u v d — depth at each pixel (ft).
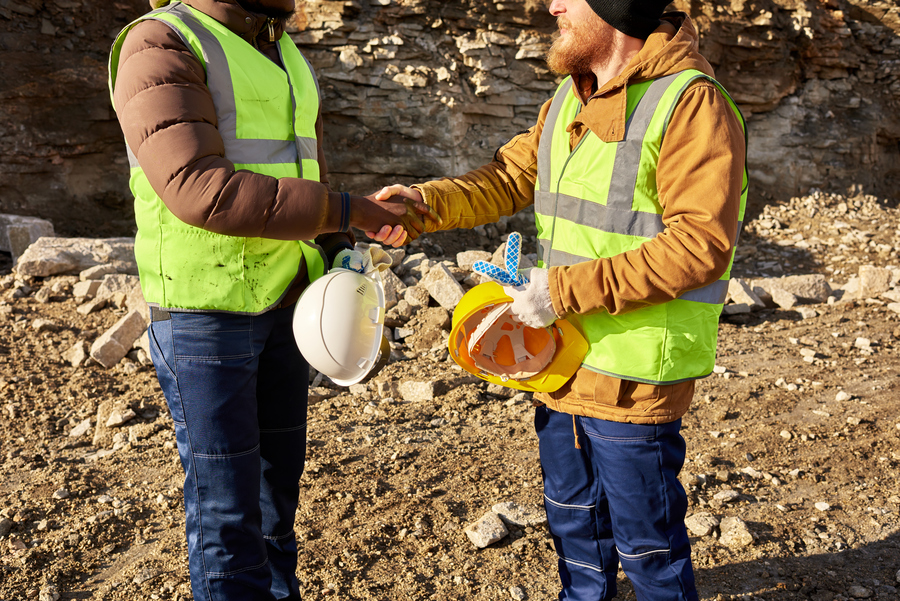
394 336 17.93
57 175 31.86
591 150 5.99
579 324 6.21
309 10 33.24
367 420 13.66
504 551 9.33
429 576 8.83
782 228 39.37
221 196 5.08
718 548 9.43
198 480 6.01
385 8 34.01
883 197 45.60
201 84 5.41
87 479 11.23
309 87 6.50
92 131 32.48
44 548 9.33
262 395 6.73
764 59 41.91
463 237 35.73
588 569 7.19
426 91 34.55
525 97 36.42
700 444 12.77
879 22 44.52
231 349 5.88
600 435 6.25
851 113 44.39
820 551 9.36
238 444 5.96
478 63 35.27
